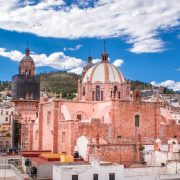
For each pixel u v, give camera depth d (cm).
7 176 5975
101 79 8731
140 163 6500
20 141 9938
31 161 6494
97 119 7144
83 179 4975
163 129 7738
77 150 6825
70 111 7800
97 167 5078
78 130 6994
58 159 6612
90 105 8069
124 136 7325
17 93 12050
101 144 6388
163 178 5425
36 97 12138
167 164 5844
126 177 5234
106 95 8581
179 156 6341
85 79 9044
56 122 7594
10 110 16150
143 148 6662
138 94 7612
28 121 9712
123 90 8812
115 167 5178
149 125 7594
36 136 8881
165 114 8381
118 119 7312
